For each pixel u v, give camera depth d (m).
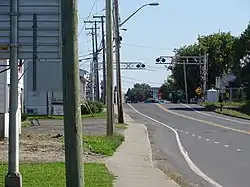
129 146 23.88
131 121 45.75
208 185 13.84
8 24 10.77
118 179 13.66
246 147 24.25
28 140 23.12
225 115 58.22
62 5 7.43
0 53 10.77
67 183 7.40
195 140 28.16
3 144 21.88
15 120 10.81
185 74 112.75
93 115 52.34
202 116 55.06
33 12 10.82
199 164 18.27
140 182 13.36
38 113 55.59
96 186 12.01
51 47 10.85
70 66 7.39
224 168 17.22
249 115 58.34
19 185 10.86
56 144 21.55
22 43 10.81
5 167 14.87
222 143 26.33
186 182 14.23
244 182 14.36
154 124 42.16
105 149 20.66
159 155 21.00
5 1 10.77
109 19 28.16
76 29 7.44
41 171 14.04
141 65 100.88
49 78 16.33
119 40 41.31
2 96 24.98
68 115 7.39
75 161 7.38
